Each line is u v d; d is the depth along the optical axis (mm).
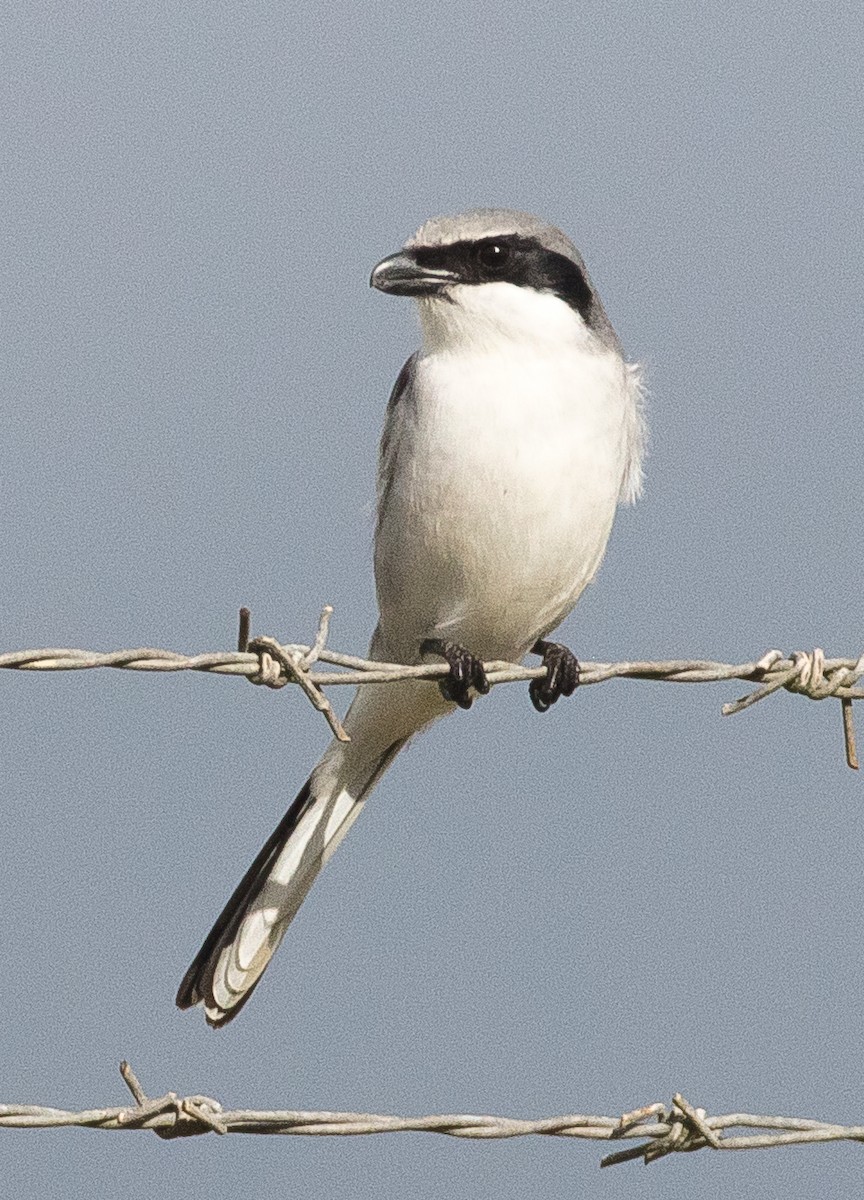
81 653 7312
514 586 10156
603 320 10305
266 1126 6918
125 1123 6793
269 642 7664
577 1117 7152
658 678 8359
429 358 10109
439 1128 7016
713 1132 7188
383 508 10359
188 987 9711
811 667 8336
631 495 10516
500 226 10039
